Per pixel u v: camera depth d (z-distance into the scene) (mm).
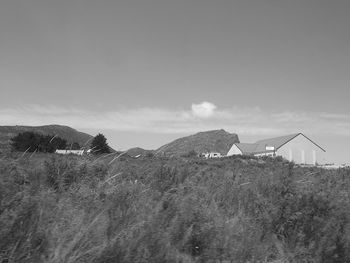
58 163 8188
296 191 8695
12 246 4871
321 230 7270
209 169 13648
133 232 5715
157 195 7621
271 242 7098
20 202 5516
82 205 6477
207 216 6816
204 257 5953
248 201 8664
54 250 4918
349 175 15992
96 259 5109
